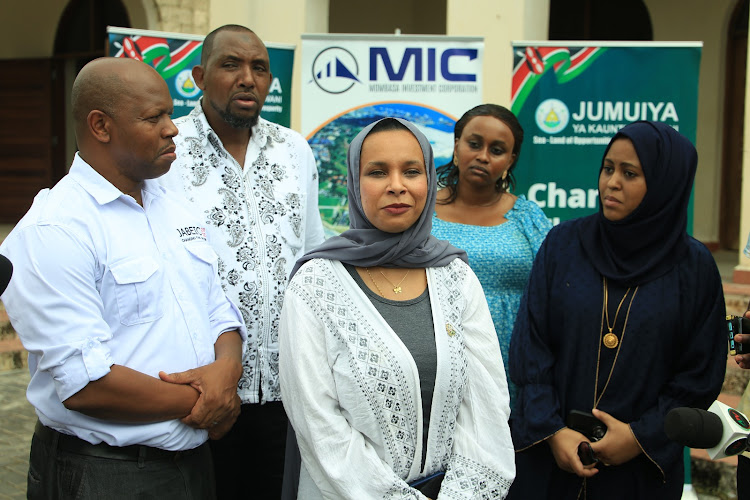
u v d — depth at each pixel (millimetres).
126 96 1832
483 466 1804
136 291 1836
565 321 2324
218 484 2557
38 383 1848
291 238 2596
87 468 1810
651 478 2203
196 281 2018
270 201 2562
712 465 3715
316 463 1744
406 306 1853
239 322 2150
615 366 2227
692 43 4004
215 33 2537
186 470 1926
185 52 4047
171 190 2340
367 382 1735
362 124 4031
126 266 1830
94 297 1770
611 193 2244
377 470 1691
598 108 4109
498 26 5781
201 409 1875
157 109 1866
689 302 2234
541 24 5910
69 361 1694
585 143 4137
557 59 4094
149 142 1856
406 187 1822
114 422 1800
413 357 1775
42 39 9539
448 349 1814
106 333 1766
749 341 2178
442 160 4043
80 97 1854
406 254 1892
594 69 4082
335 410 1771
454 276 1957
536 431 2246
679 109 4074
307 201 2768
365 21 9539
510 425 2406
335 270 1861
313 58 4000
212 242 2434
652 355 2201
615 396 2232
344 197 4070
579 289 2320
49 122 9641
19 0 9508
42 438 1899
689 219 3938
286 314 1831
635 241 2264
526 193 4184
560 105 4121
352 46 3986
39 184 9750
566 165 4156
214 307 2102
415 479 1785
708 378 2203
